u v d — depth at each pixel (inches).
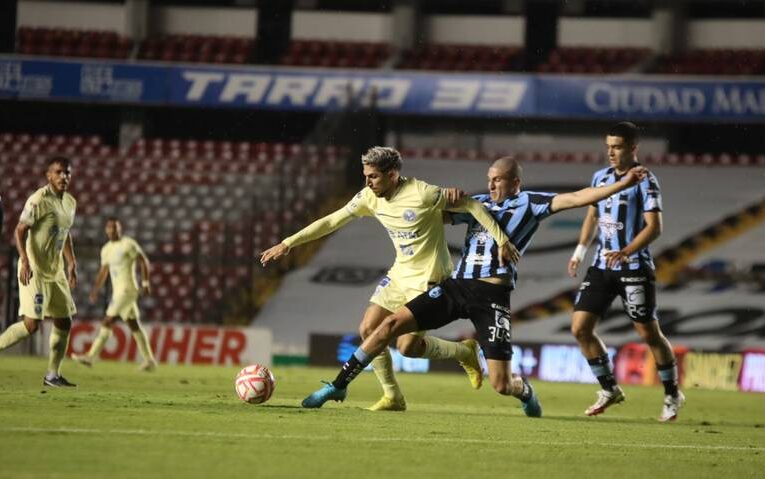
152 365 2395.4
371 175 1256.2
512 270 1277.1
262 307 3344.0
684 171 3784.5
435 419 1263.5
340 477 767.1
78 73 3752.5
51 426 986.1
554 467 871.7
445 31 4047.7
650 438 1163.3
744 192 3720.5
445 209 1267.2
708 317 3159.5
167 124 4141.2
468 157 3878.0
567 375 2871.6
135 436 936.3
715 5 3959.2
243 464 804.0
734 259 3533.5
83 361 2378.2
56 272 1621.6
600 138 3924.7
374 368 1358.3
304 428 1060.5
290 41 4020.7
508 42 4033.0
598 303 1453.0
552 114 3688.5
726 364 2815.0
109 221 2340.1
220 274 3420.3
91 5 4050.2
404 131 3971.5
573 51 3919.8
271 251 1273.4
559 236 3612.2
